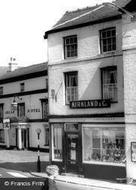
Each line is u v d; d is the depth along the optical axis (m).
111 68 22.36
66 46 24.89
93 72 23.20
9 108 47.69
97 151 22.64
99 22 22.91
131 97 20.41
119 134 21.58
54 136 25.27
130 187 13.09
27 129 43.66
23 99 44.97
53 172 14.66
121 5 23.59
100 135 22.52
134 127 20.28
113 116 21.77
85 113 23.36
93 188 12.76
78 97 23.94
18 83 46.06
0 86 49.91
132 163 20.30
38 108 42.22
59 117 24.72
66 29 24.64
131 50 20.41
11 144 46.41
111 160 21.89
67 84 24.70
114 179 21.64
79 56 23.97
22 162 31.27
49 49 25.69
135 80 20.25
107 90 22.62
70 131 24.09
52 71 25.47
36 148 42.34
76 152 23.69
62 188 13.00
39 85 42.28
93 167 22.69
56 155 25.09
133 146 20.27
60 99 24.86
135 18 20.22
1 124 48.66
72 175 23.66
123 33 20.75
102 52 22.94
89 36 23.47
